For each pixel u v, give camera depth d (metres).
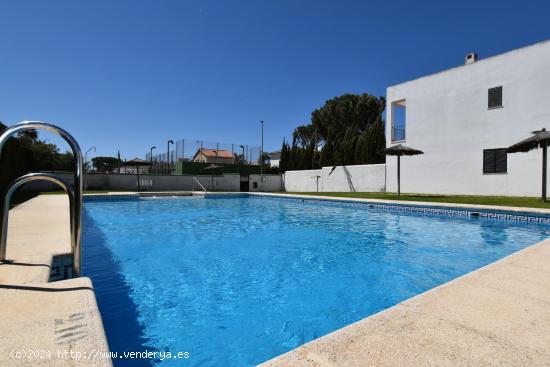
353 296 3.54
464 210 8.70
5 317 1.58
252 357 2.35
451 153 14.18
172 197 17.53
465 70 13.71
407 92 16.02
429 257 5.11
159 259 5.07
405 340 1.51
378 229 7.72
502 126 12.55
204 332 2.72
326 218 9.70
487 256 5.14
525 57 11.92
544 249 3.46
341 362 1.31
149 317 3.01
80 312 1.66
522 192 11.94
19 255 3.06
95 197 14.85
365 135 20.12
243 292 3.66
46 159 24.53
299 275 4.26
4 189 2.61
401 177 16.20
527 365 1.31
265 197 17.42
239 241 6.48
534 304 1.96
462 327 1.65
